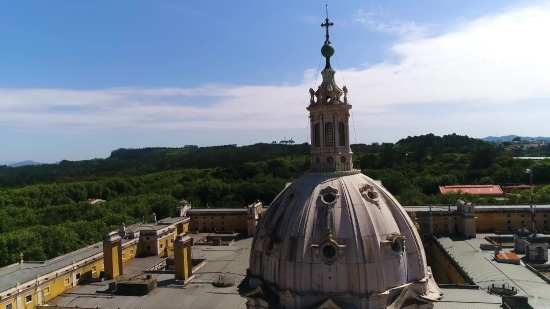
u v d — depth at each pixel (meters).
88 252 130.75
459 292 96.25
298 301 54.09
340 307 52.09
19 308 97.06
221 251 151.62
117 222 193.62
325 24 65.75
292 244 55.81
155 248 152.75
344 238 54.38
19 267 113.19
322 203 57.22
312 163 64.19
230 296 104.44
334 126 63.00
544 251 122.44
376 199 58.94
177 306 99.56
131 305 101.12
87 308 97.00
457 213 163.00
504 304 86.69
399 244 56.41
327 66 65.38
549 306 90.06
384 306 53.53
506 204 185.88
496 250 127.88
